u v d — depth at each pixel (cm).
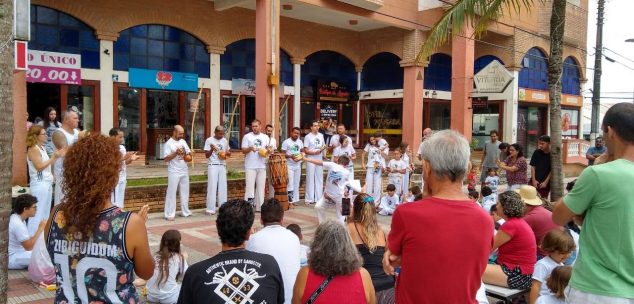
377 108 2080
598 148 1345
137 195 1003
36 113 1315
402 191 1238
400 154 1232
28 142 720
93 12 1384
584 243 264
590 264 258
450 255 242
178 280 521
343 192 847
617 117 261
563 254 458
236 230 278
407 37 1839
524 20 2069
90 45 1401
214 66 1652
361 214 450
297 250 414
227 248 282
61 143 729
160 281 507
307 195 1230
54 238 243
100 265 237
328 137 1972
